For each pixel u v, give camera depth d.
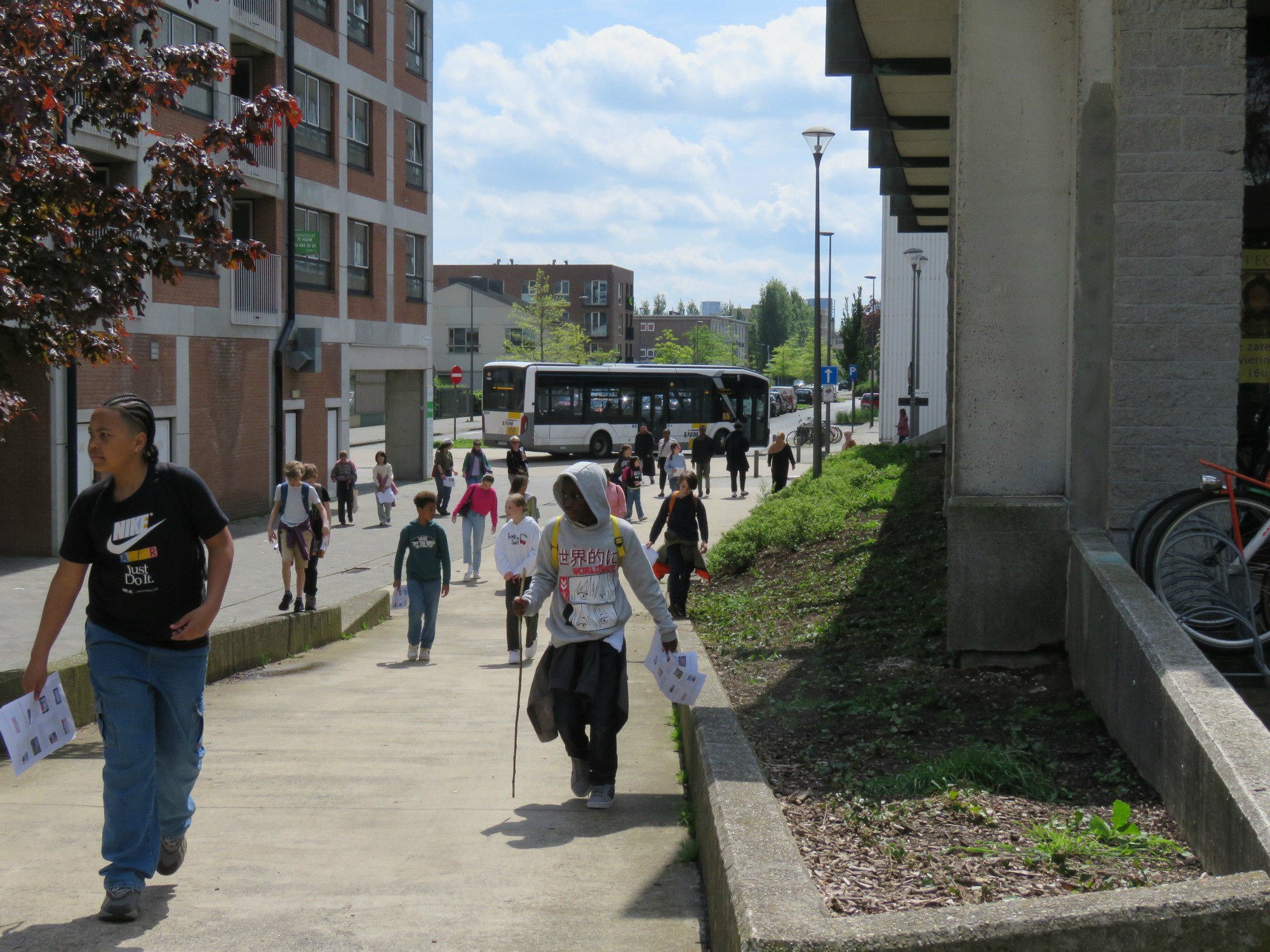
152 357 22.38
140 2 9.09
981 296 7.37
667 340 123.69
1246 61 7.47
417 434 36.34
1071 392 7.15
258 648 11.64
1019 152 7.31
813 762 5.35
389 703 9.21
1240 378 7.71
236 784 6.14
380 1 32.47
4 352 8.52
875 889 3.55
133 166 21.12
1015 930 2.87
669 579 12.48
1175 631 5.02
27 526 19.42
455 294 110.00
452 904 4.27
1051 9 7.25
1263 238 7.68
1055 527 7.13
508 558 11.66
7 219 8.47
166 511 4.19
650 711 8.63
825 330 193.62
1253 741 3.87
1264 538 6.03
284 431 27.69
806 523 16.31
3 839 5.03
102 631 4.20
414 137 35.59
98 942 3.88
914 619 8.98
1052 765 5.14
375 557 21.42
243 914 4.15
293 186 27.59
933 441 32.53
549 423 44.59
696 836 4.95
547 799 5.84
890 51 11.21
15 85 7.64
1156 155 6.85
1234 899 2.93
